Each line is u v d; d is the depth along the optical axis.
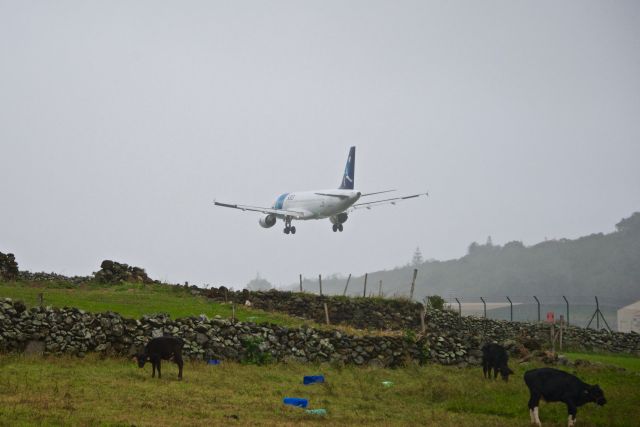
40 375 86.38
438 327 175.12
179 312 134.88
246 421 69.56
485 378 105.19
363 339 118.75
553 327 164.38
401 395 93.12
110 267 171.00
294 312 164.62
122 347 103.19
